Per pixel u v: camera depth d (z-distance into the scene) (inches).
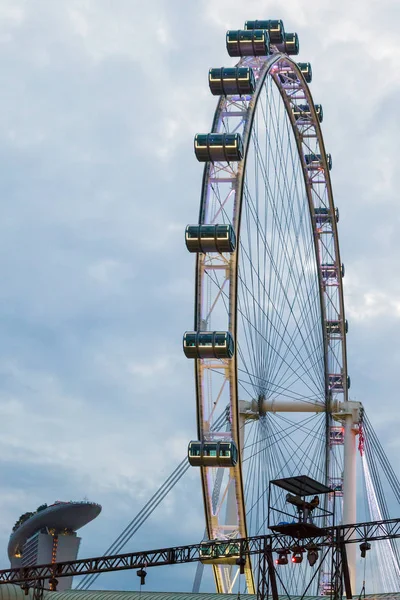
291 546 2871.6
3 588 3590.1
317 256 4938.5
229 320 3671.3
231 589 3814.0
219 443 3636.8
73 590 3838.6
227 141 3700.8
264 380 4089.6
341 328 5059.1
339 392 5032.0
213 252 3671.3
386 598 3193.9
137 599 3641.7
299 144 4766.2
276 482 2768.2
